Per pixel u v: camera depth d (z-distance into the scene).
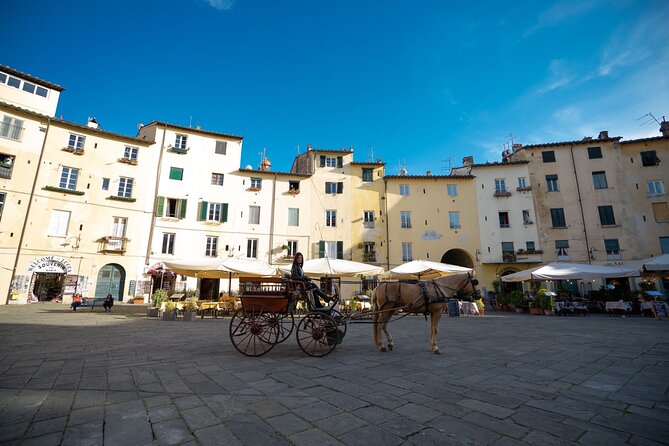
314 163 33.53
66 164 24.47
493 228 32.59
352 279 30.05
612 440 3.24
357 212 32.91
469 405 4.17
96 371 5.68
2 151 22.22
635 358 7.06
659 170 31.17
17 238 22.00
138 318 15.34
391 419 3.71
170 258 27.30
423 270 17.72
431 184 33.91
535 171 33.09
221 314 18.41
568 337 10.32
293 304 7.46
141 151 27.73
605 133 33.34
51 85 25.02
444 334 11.20
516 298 23.27
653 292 19.27
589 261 30.47
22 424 3.50
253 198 31.14
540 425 3.59
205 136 30.64
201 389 4.73
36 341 8.64
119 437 3.22
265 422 3.61
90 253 24.39
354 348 8.31
